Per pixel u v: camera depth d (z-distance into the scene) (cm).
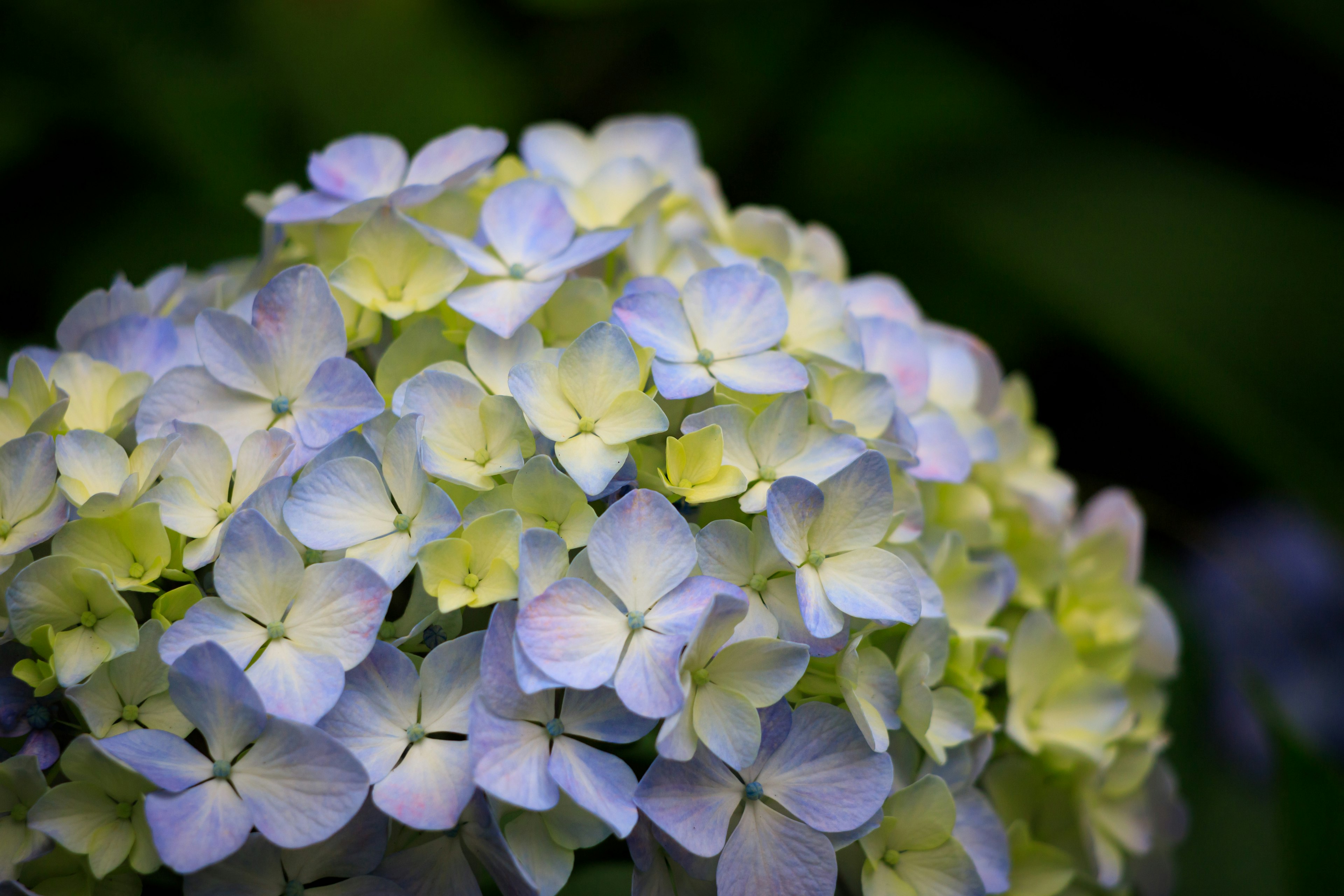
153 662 52
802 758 53
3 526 53
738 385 54
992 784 57
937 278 86
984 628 56
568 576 52
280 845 51
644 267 57
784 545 53
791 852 52
